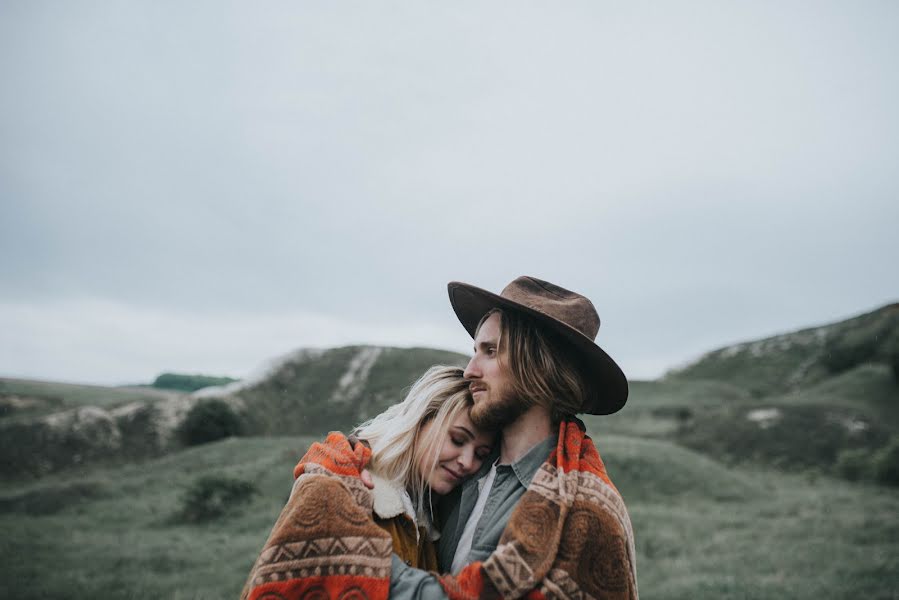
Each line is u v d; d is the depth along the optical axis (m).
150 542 16.09
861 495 23.19
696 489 24.84
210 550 14.56
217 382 110.44
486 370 2.10
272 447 35.78
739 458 38.94
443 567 2.12
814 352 91.31
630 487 25.14
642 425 47.16
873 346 73.69
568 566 1.71
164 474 30.41
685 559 13.23
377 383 74.75
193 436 52.09
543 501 1.83
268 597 1.72
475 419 2.10
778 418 43.81
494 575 1.70
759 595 10.10
